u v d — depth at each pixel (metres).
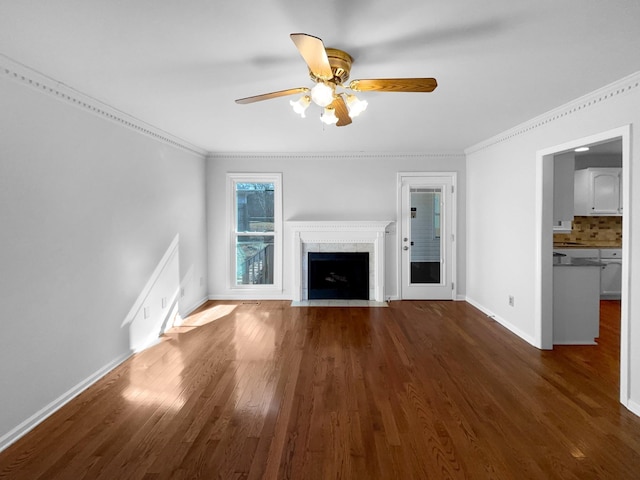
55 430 2.33
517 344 3.87
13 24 1.83
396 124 3.92
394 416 2.48
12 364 2.25
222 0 1.64
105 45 2.07
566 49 2.14
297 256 5.66
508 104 3.21
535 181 3.77
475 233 5.34
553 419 2.45
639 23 1.85
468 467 1.99
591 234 6.29
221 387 2.90
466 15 1.78
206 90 2.81
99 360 3.09
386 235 5.73
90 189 2.99
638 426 2.36
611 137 2.75
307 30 1.92
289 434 2.28
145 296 3.85
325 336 4.12
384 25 1.87
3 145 2.21
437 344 3.86
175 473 1.94
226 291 5.77
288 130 4.17
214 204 5.68
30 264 2.39
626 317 2.59
